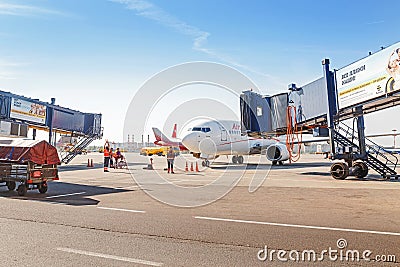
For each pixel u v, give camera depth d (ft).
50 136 88.74
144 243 16.25
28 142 35.47
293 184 45.62
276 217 22.89
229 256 14.30
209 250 15.15
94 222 20.95
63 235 17.70
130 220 21.66
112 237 17.35
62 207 26.61
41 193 35.27
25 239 16.85
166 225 20.21
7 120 75.10
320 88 56.75
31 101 81.71
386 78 43.19
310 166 94.58
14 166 34.42
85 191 37.14
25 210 25.11
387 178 51.98
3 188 39.70
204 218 22.48
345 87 51.39
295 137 63.77
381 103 48.03
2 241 16.48
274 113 64.08
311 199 31.68
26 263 13.25
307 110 61.26
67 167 88.63
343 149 52.80
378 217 22.90
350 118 55.16
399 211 25.25
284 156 92.63
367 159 52.90
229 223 20.90
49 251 14.88
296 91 63.98
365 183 46.68
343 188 40.63
